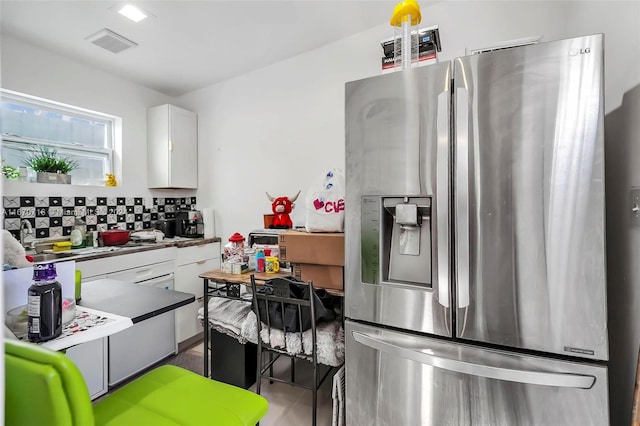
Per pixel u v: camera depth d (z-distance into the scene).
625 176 1.12
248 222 2.90
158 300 1.21
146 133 3.09
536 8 1.79
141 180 3.04
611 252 1.23
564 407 1.01
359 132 1.34
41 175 2.35
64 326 0.96
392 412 1.27
